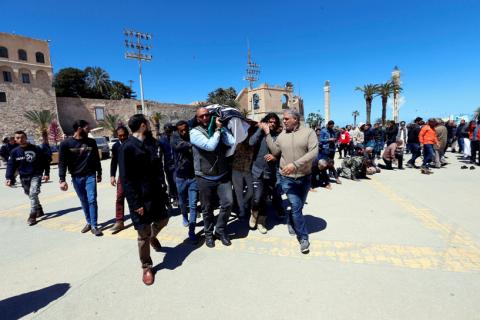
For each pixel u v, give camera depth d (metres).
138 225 2.84
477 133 9.64
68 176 11.45
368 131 10.73
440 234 3.84
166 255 3.53
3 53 35.03
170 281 2.93
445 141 9.70
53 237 4.34
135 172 2.86
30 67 37.09
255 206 4.14
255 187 4.04
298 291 2.66
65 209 6.03
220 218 3.71
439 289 2.60
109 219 5.18
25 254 3.74
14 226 4.98
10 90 35.59
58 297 2.72
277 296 2.60
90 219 4.45
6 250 3.90
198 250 3.65
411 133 9.60
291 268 3.09
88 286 2.89
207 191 3.57
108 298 2.68
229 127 3.57
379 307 2.39
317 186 7.01
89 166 4.42
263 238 3.97
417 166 9.81
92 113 43.19
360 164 7.66
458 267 2.98
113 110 45.06
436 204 5.20
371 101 31.20
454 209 4.87
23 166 4.99
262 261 3.28
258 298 2.59
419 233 3.90
